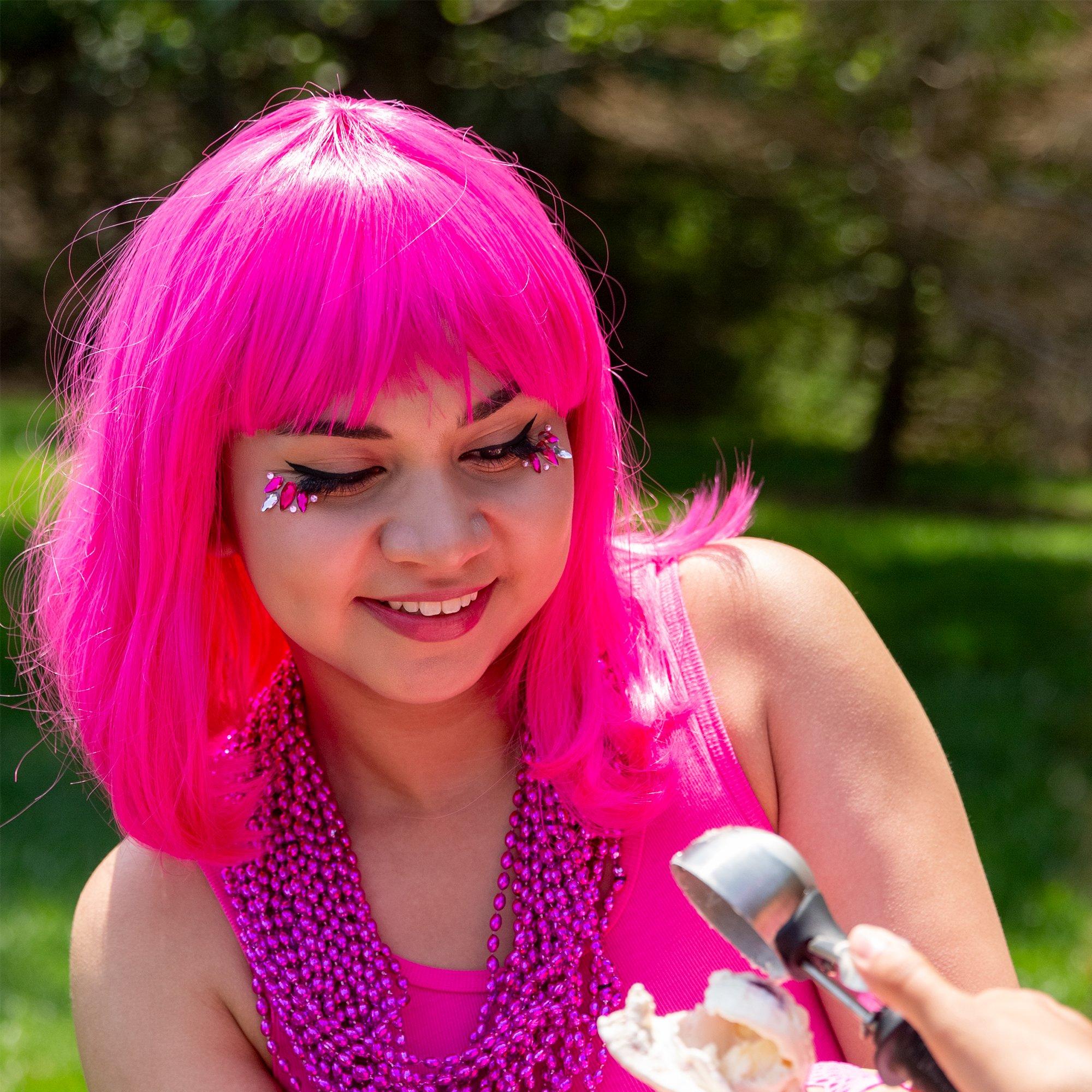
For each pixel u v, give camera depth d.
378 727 1.58
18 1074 3.86
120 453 1.53
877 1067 0.99
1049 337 9.78
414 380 1.34
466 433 1.39
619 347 1.90
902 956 0.95
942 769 1.60
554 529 1.45
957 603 10.16
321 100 1.48
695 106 10.49
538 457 1.44
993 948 1.50
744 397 23.00
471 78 10.45
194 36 9.71
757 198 14.36
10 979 4.34
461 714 1.59
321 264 1.34
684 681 1.62
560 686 1.58
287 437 1.38
